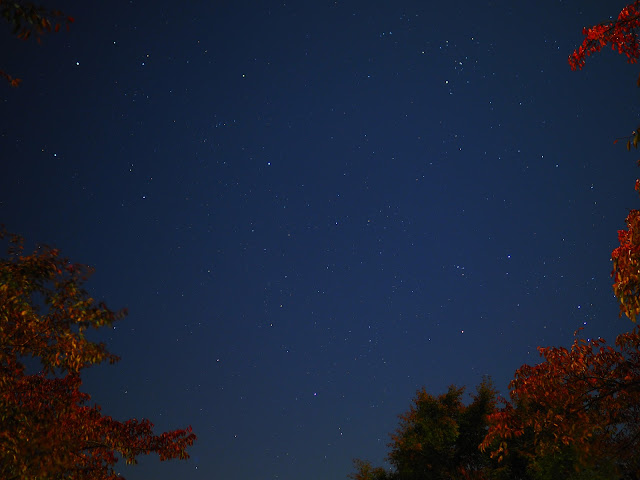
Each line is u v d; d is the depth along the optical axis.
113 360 10.21
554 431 11.41
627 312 8.56
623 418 11.20
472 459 22.81
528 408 12.07
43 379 11.14
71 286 9.73
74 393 11.54
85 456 12.13
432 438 22.52
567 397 11.20
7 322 9.76
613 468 11.51
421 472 22.84
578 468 11.31
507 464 19.92
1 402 9.59
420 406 23.30
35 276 9.57
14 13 6.32
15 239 9.66
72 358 10.02
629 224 8.85
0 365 9.73
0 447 9.30
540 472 15.23
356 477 24.22
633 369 11.16
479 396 23.34
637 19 8.75
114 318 9.86
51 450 9.53
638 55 8.88
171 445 13.44
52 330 9.91
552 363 11.41
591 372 11.32
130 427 13.35
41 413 9.98
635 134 7.38
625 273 8.57
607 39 8.94
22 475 9.29
